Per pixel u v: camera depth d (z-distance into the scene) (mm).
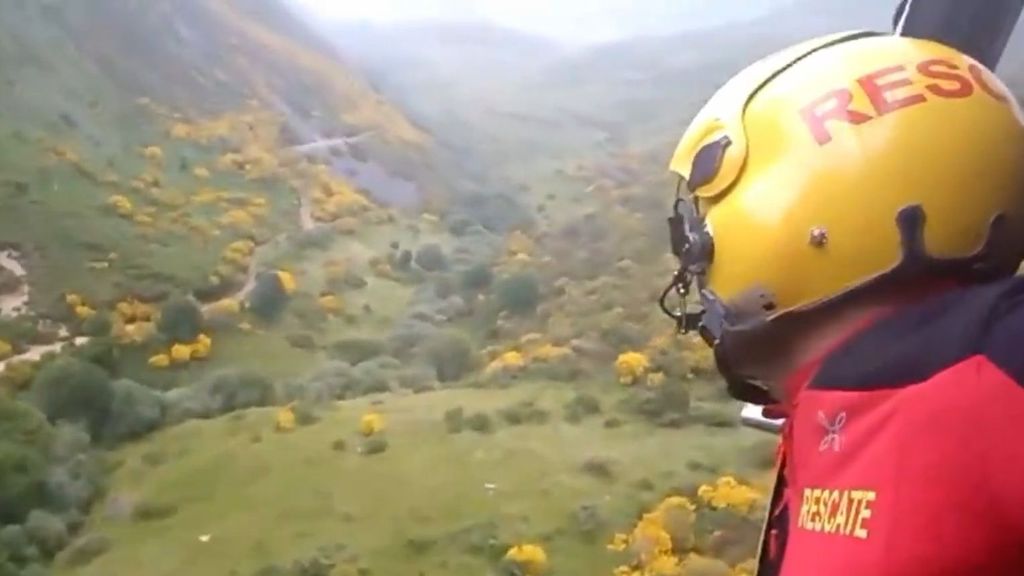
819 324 997
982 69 1048
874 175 966
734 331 1044
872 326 852
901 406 761
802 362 1009
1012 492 689
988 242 954
